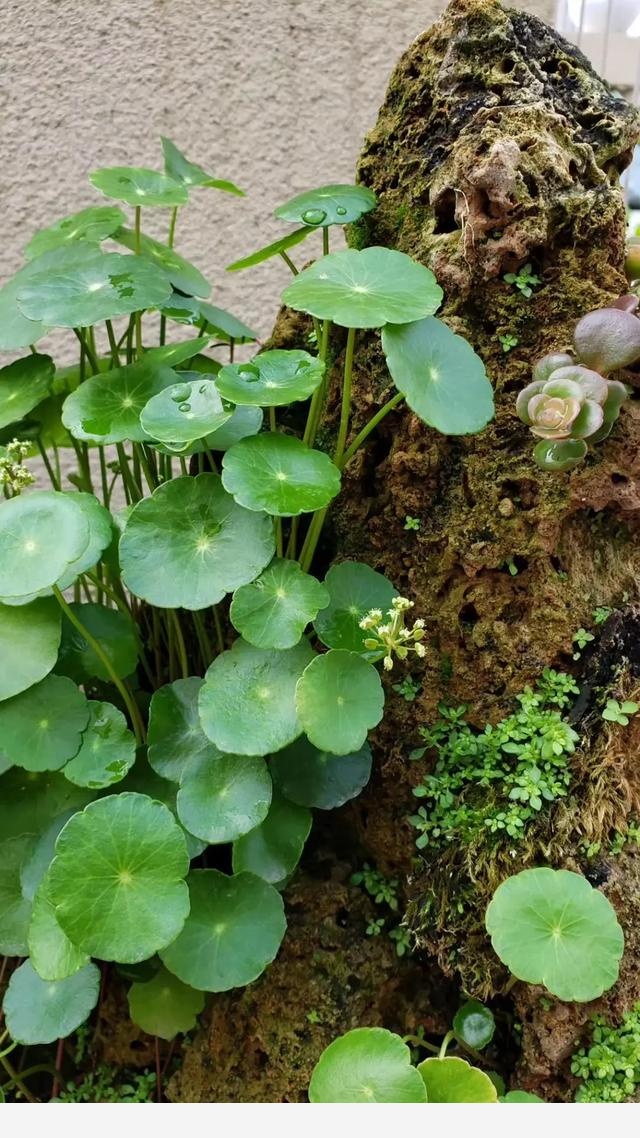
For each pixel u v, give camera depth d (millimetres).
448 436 474
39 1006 441
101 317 457
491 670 470
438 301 432
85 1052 497
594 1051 419
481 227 457
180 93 691
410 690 479
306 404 534
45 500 437
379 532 498
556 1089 430
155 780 466
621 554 478
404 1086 377
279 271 718
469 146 459
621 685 449
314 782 454
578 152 467
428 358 434
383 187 515
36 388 497
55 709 447
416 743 480
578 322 444
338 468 448
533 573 463
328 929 475
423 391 424
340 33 692
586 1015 422
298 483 428
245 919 431
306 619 423
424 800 478
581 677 459
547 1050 426
